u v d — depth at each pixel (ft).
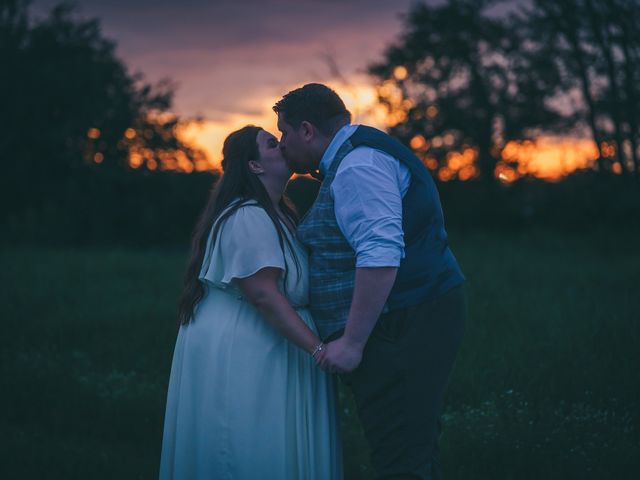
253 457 9.71
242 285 9.71
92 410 16.75
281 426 9.83
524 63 124.88
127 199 99.76
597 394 15.78
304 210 70.74
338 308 9.71
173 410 10.39
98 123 105.50
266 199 10.07
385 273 9.04
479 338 20.30
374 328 9.61
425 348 9.50
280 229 9.88
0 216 102.83
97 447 14.90
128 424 15.99
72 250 59.31
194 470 9.99
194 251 10.34
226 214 9.94
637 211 88.12
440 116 131.13
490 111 128.88
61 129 104.22
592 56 107.24
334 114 9.97
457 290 9.78
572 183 102.01
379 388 9.59
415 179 9.67
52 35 110.93
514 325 21.71
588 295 26.30
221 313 10.07
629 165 102.27
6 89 104.32
